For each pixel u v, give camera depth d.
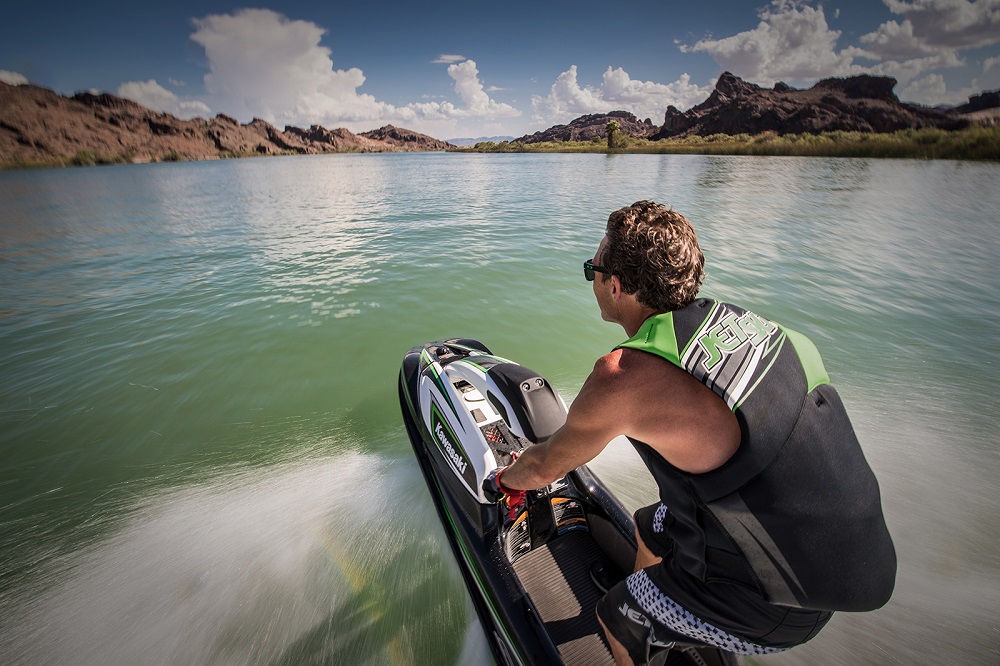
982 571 2.99
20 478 4.02
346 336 6.45
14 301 7.78
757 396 1.17
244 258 10.26
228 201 20.53
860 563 1.23
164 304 7.57
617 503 2.83
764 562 1.23
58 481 3.99
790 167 37.78
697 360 1.19
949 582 2.91
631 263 1.32
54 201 21.38
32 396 5.15
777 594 1.26
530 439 2.82
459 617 2.85
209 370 5.64
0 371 5.64
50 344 6.28
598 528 2.79
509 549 2.76
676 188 23.44
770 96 132.75
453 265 9.54
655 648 1.70
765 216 15.05
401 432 4.56
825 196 19.80
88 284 8.60
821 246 11.27
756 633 1.41
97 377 5.50
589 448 1.36
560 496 2.83
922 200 18.53
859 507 1.22
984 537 3.26
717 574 1.37
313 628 2.80
